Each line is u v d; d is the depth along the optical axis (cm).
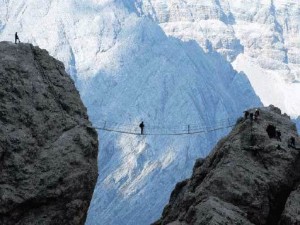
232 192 9031
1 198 7962
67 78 9188
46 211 8225
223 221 8125
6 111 8425
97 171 8838
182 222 8494
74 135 8638
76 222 8412
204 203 8500
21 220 8125
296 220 8469
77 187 8394
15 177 8144
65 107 8888
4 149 8175
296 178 9394
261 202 9000
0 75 8612
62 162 8375
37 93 8731
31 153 8325
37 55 9144
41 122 8569
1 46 9012
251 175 9219
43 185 8194
